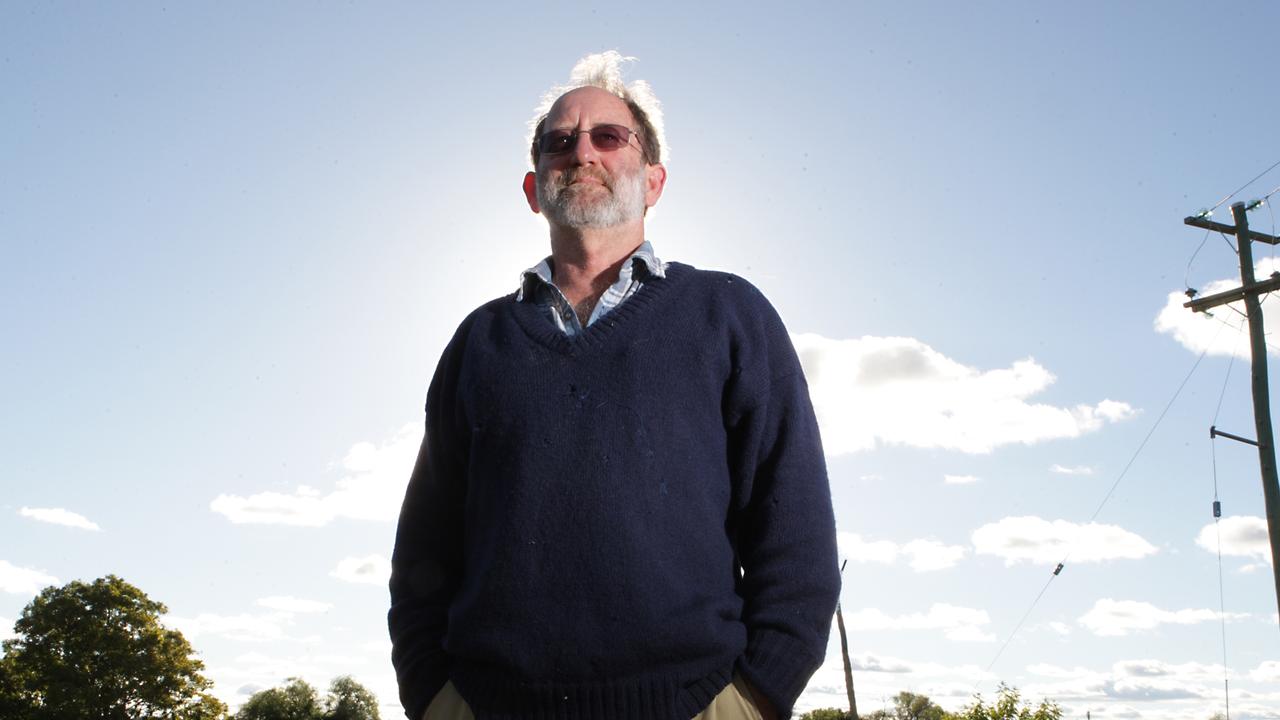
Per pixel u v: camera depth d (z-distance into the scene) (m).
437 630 2.00
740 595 1.90
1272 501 10.52
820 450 2.01
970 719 15.35
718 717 1.72
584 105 2.25
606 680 1.68
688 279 2.04
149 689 38.06
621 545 1.72
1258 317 10.88
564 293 2.13
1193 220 11.16
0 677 36.94
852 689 17.64
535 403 1.87
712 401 1.91
